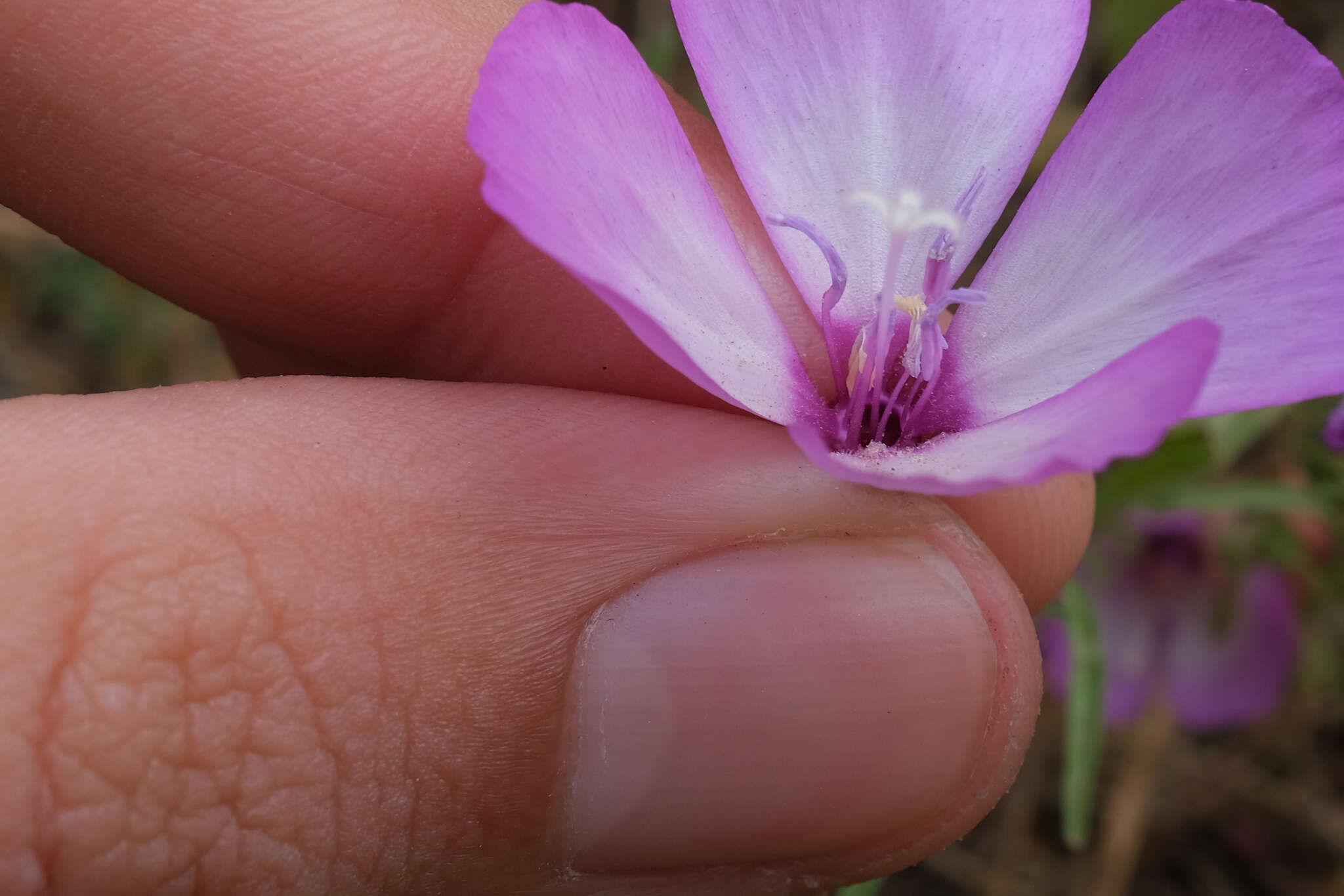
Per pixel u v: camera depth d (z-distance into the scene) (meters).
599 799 0.08
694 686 0.08
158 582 0.07
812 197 0.08
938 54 0.08
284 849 0.07
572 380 0.09
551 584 0.08
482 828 0.08
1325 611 0.12
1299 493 0.10
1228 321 0.07
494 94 0.07
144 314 0.15
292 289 0.09
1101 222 0.08
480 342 0.09
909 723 0.08
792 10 0.08
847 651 0.08
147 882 0.07
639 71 0.07
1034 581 0.09
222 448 0.08
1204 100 0.07
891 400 0.08
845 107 0.08
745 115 0.08
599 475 0.08
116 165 0.09
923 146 0.08
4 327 0.15
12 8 0.08
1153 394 0.07
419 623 0.08
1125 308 0.08
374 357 0.09
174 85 0.09
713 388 0.07
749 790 0.08
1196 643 0.12
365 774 0.07
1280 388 0.07
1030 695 0.08
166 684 0.07
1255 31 0.07
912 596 0.08
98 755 0.07
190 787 0.07
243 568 0.07
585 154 0.07
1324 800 0.12
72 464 0.07
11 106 0.09
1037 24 0.08
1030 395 0.08
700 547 0.08
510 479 0.08
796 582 0.08
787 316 0.08
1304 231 0.07
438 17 0.09
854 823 0.08
